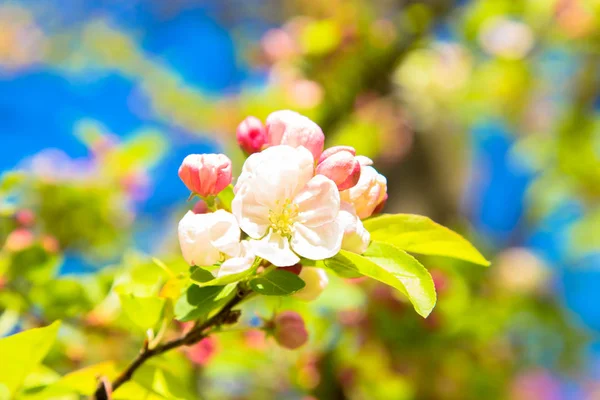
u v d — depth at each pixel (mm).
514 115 1508
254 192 572
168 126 1635
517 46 1365
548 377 1444
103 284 711
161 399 627
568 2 1338
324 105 1216
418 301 566
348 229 573
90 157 1007
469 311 1036
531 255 1370
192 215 570
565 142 1454
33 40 2133
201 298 579
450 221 1354
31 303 710
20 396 633
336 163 578
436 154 1381
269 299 766
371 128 1262
